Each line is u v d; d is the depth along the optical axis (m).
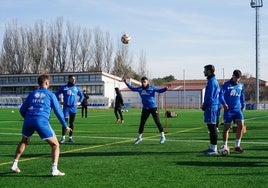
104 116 34.16
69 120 14.12
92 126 22.20
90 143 13.70
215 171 8.30
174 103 66.31
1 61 85.75
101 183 7.22
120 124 23.89
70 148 12.29
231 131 17.73
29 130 8.02
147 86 13.41
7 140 14.73
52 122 25.78
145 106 13.43
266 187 6.85
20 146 8.21
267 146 12.45
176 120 27.83
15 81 76.31
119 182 7.29
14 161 8.25
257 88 55.53
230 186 6.93
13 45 84.62
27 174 8.09
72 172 8.26
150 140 14.54
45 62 84.25
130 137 15.78
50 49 83.94
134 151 11.48
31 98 7.99
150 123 24.34
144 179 7.54
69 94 14.03
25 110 8.08
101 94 70.62
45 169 8.63
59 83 72.12
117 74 85.50
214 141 10.66
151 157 10.29
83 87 71.69
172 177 7.71
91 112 43.44
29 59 84.56
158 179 7.54
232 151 11.28
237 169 8.53
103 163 9.38
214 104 10.60
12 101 65.50
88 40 84.62
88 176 7.84
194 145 12.86
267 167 8.77
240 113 10.90
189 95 65.56
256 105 55.38
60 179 7.59
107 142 13.98
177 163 9.33
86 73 71.25
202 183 7.18
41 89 8.09
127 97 68.62
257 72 55.12
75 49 84.25
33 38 84.31
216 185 7.02
